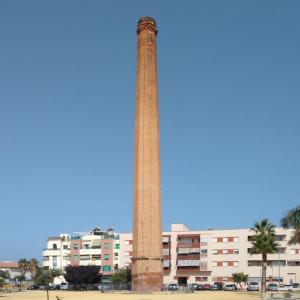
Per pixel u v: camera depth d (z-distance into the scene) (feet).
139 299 237.45
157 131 333.62
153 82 338.95
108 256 579.48
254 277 474.08
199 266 490.08
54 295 307.78
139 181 323.57
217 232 492.54
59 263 605.73
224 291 366.43
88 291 391.45
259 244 316.60
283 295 247.70
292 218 197.47
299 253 463.83
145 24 347.15
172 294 289.74
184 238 500.33
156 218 319.06
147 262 310.45
